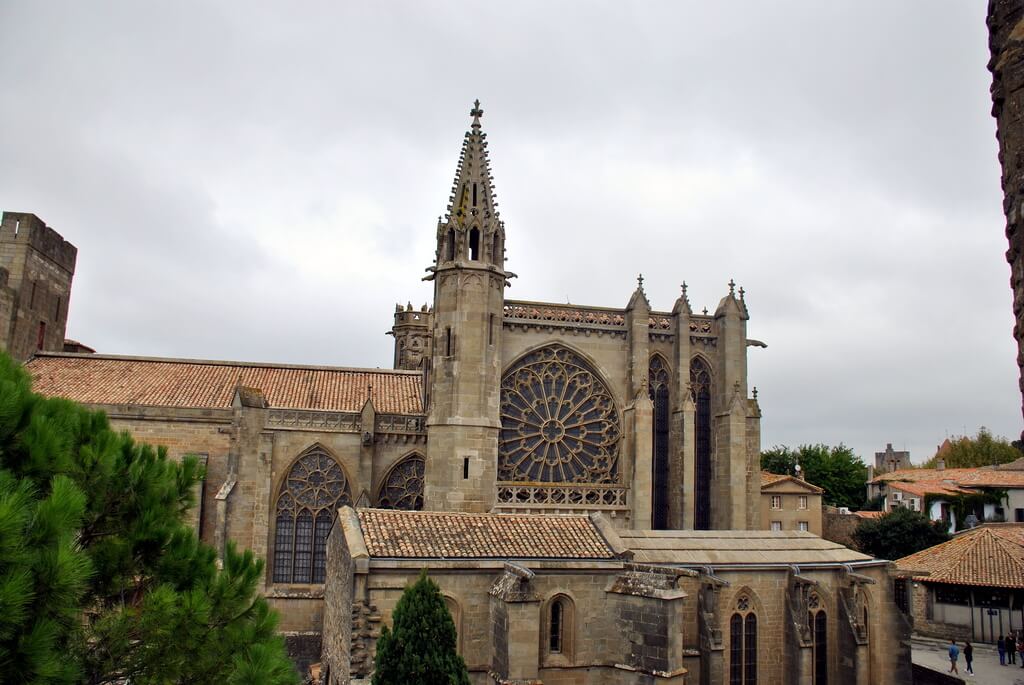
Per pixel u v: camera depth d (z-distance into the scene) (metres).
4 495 12.16
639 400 50.94
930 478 107.75
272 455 54.69
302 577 54.28
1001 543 64.38
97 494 16.89
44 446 14.84
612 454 52.88
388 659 29.44
